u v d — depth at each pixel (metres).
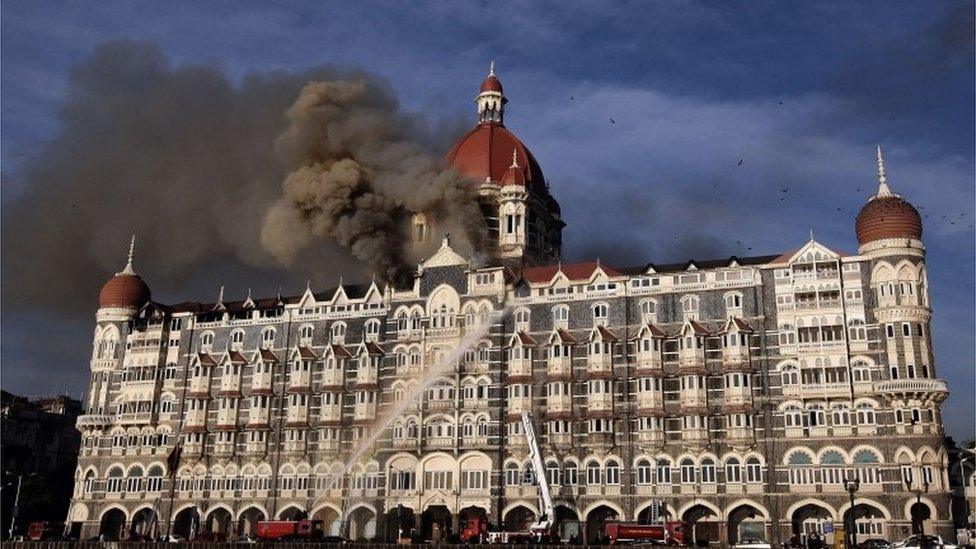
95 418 137.88
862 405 103.81
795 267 110.44
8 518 145.75
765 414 106.56
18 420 170.38
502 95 159.25
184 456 130.88
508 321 121.19
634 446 110.31
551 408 114.50
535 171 150.00
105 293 145.00
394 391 123.69
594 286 118.62
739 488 105.00
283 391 129.88
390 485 119.31
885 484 100.19
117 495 134.38
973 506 132.75
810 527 102.81
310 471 124.56
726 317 111.31
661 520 104.62
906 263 105.75
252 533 125.94
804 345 107.31
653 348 111.94
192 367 136.00
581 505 110.44
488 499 113.88
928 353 103.62
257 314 136.12
